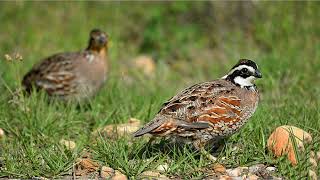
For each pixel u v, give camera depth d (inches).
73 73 544.7
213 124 409.7
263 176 394.3
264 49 700.0
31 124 467.8
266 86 577.9
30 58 666.2
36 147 439.2
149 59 705.0
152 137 418.6
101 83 557.6
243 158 405.7
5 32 759.1
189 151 418.6
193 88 416.8
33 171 398.3
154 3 807.7
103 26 767.7
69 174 398.9
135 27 776.9
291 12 709.9
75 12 789.9
